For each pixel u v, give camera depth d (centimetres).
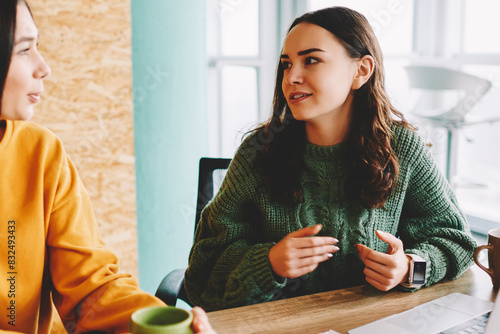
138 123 244
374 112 119
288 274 102
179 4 247
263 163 121
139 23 237
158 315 68
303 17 114
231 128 371
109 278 96
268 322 90
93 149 208
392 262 101
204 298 119
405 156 123
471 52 397
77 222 100
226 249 118
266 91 378
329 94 109
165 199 256
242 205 123
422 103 410
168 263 261
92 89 204
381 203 118
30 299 95
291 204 119
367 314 93
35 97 93
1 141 93
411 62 409
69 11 196
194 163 264
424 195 124
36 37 90
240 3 358
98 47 203
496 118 358
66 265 96
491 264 107
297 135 121
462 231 123
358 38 112
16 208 94
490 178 467
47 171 98
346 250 119
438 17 402
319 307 96
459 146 427
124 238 219
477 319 90
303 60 110
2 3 83
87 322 91
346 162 120
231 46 363
